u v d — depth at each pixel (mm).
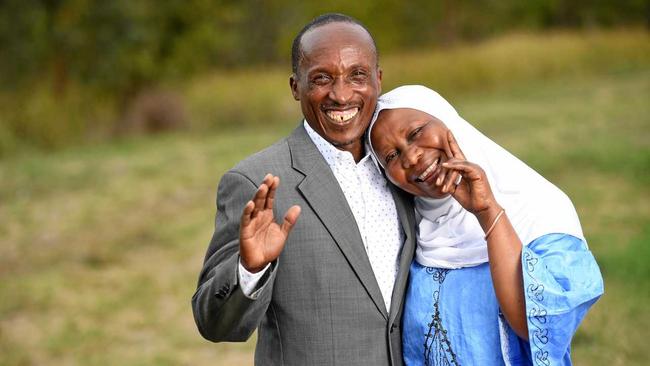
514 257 2373
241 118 17734
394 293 2553
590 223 7574
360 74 2477
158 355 5707
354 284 2461
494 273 2385
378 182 2621
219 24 18984
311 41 2479
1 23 16172
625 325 5375
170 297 6844
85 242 8477
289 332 2473
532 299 2340
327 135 2521
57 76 16797
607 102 15516
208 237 8414
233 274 2254
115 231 8805
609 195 8500
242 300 2266
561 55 21484
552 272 2395
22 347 5949
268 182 2170
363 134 2621
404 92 2629
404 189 2562
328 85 2463
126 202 9984
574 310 2375
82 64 16859
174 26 17812
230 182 2502
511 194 2562
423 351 2584
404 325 2611
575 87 18625
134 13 16781
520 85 20266
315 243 2453
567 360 2521
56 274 7531
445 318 2541
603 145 10992
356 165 2588
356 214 2568
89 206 9883
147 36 17000
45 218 9445
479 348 2512
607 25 27344
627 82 18531
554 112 14828
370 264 2484
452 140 2479
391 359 2529
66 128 16078
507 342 2504
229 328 2336
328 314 2447
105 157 13359
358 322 2463
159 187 10672
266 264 2242
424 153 2486
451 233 2594
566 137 11969
